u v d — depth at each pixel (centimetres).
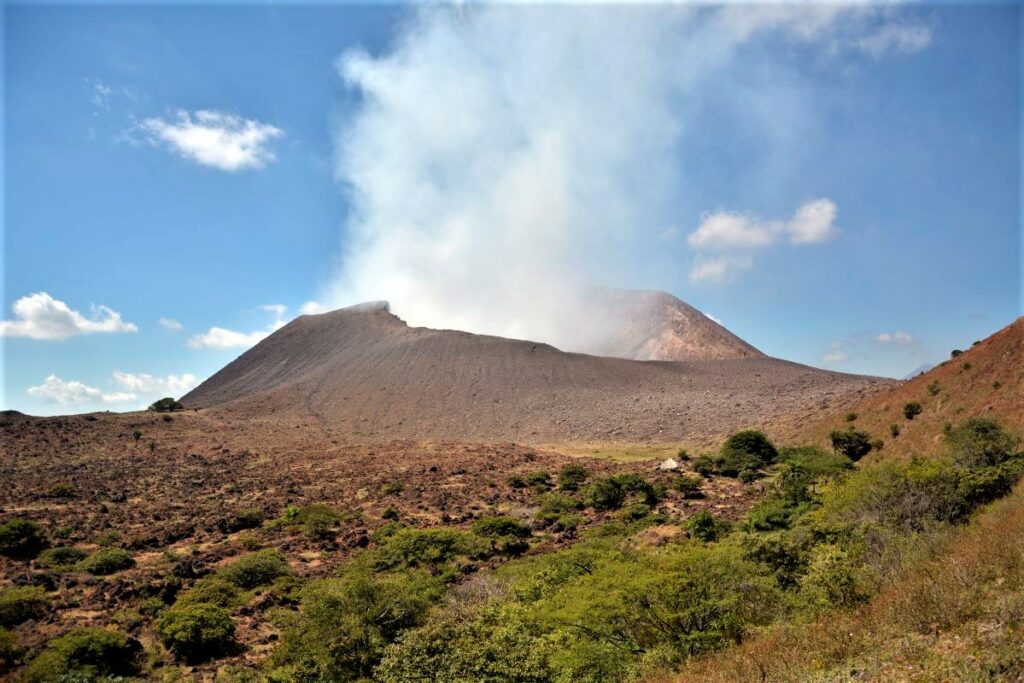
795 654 1251
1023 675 874
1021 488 2283
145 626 3159
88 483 6856
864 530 2142
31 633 2947
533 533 4891
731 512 4869
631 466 7975
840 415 7662
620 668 1767
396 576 3434
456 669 1823
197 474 7675
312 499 6369
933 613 1187
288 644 2712
